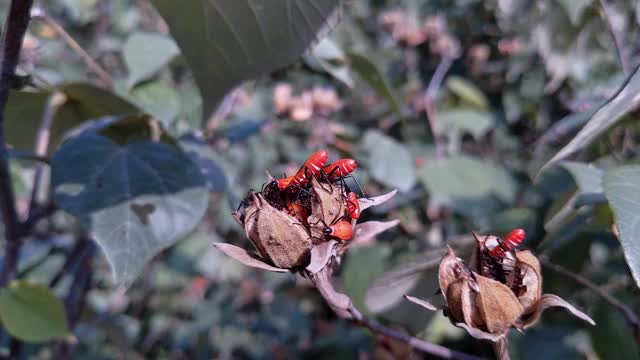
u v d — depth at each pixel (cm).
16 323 26
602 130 23
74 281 35
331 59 35
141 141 27
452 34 58
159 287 62
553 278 33
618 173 21
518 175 50
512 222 32
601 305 29
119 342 54
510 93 55
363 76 36
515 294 21
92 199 26
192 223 26
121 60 57
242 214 22
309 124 43
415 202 43
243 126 41
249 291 59
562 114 51
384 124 49
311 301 44
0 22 29
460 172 40
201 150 32
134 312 61
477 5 57
